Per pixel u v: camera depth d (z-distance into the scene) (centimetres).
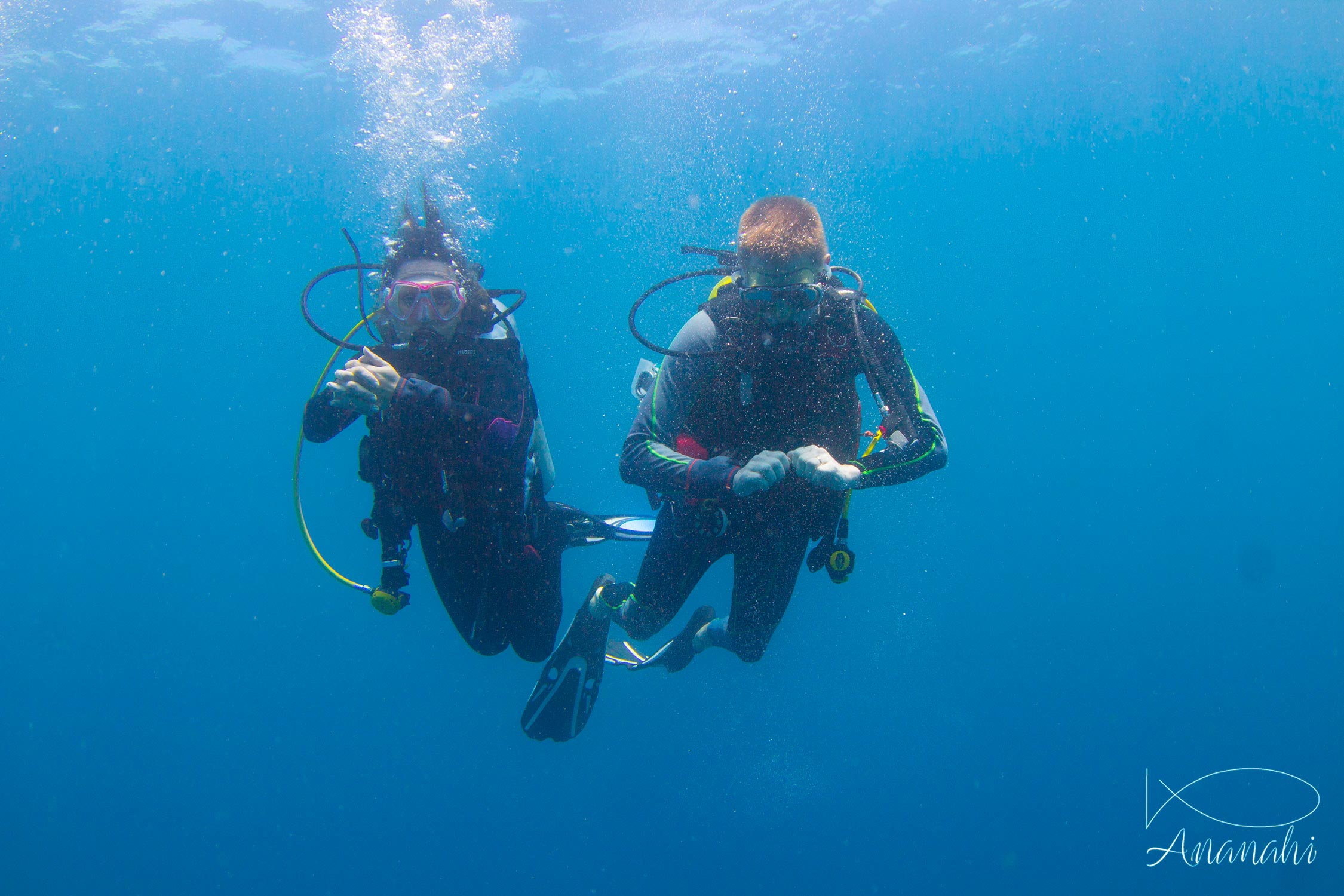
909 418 229
